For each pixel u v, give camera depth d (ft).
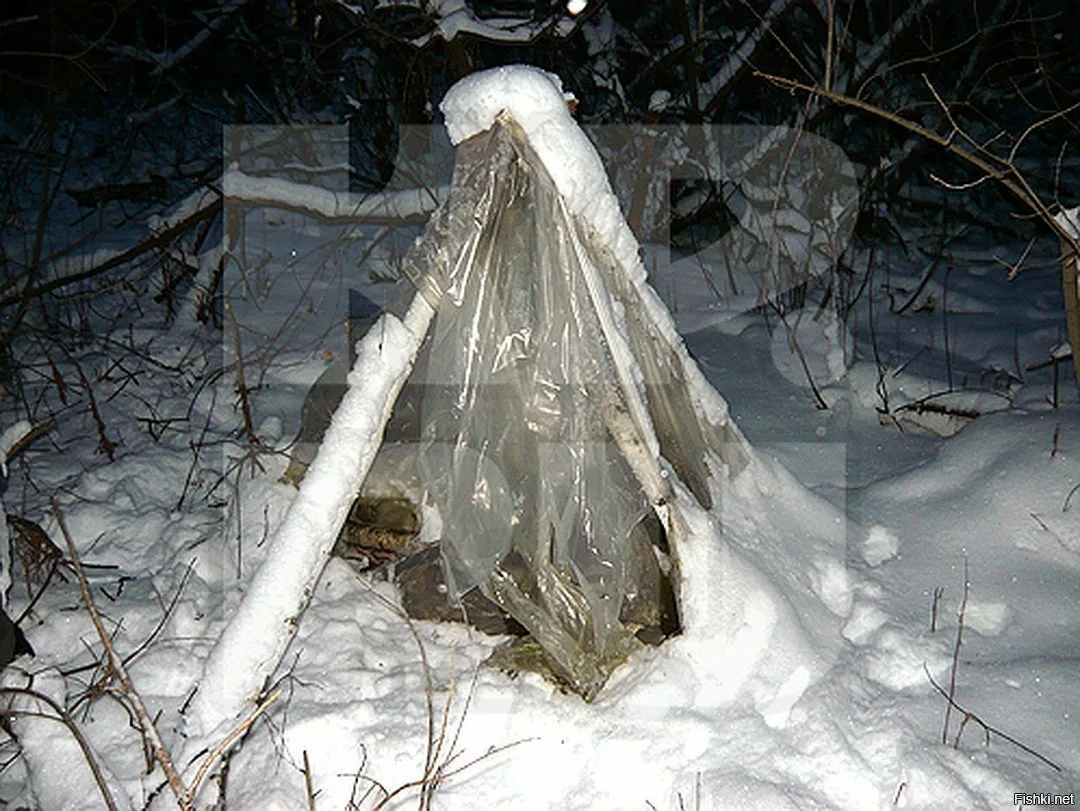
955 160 24.29
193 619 10.05
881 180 21.99
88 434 13.66
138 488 12.25
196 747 7.86
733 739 8.41
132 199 23.48
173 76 24.71
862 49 21.44
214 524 11.44
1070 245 9.83
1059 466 11.33
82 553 11.16
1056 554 10.64
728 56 21.39
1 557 9.21
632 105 22.29
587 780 8.23
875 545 11.04
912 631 9.68
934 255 22.98
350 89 22.62
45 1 19.65
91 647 9.68
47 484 12.34
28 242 20.10
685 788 8.00
